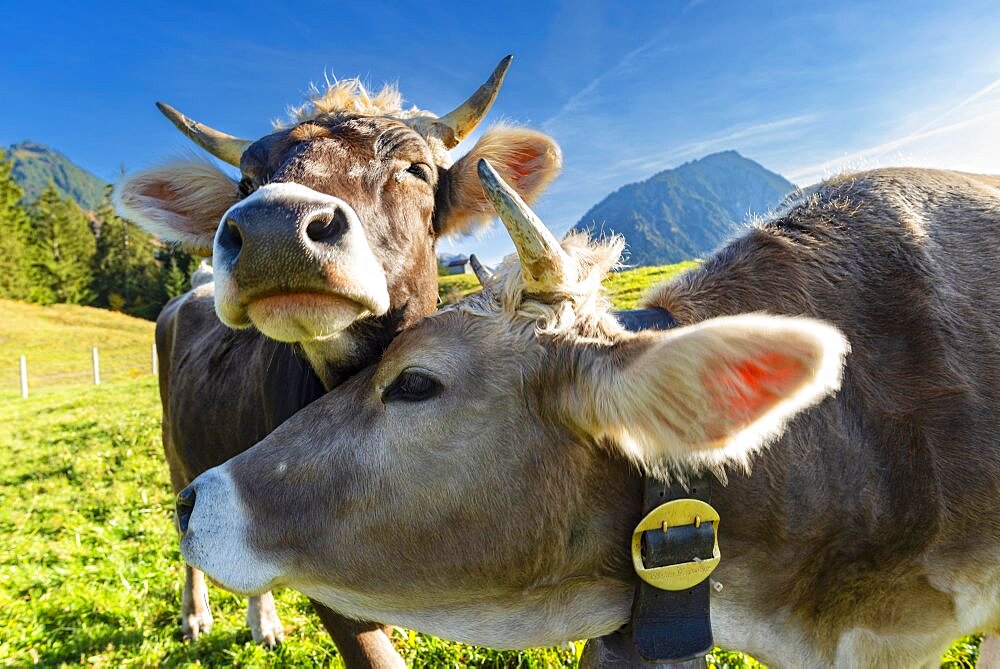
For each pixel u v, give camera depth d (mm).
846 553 737
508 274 714
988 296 794
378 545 681
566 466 671
